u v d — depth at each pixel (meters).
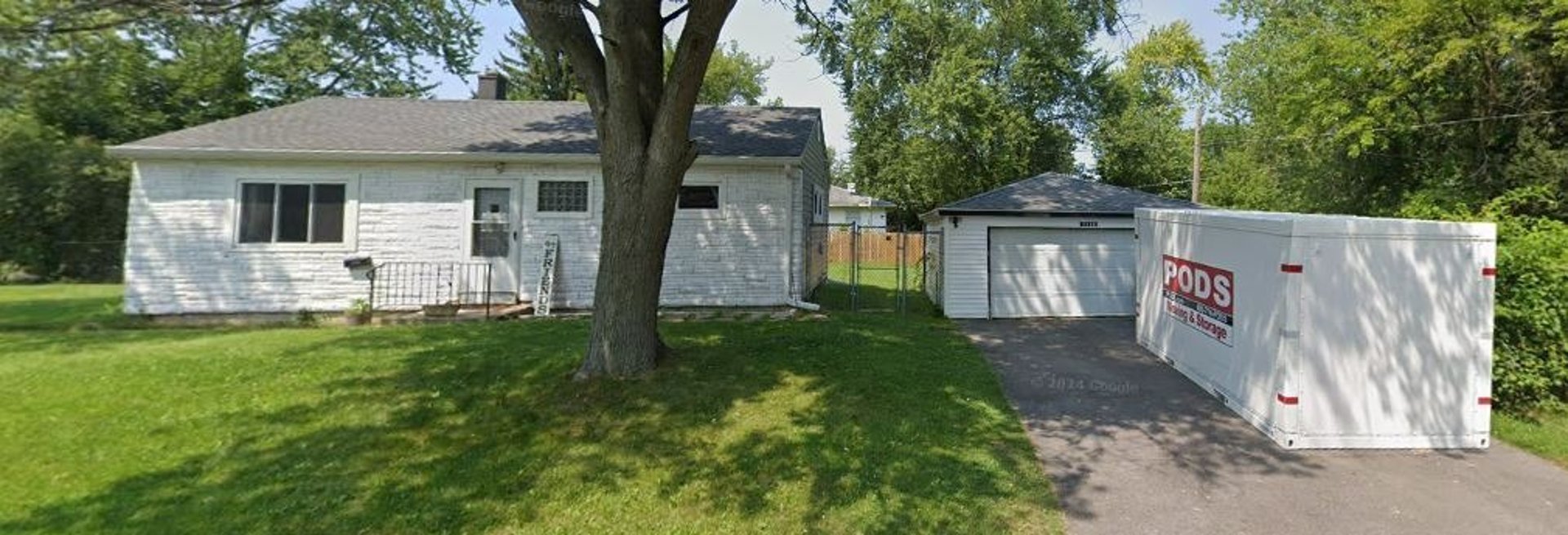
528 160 10.88
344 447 4.82
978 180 26.44
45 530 3.69
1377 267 5.25
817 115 14.18
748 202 11.23
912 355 7.84
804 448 4.86
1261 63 23.20
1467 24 12.32
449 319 10.21
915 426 5.35
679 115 5.91
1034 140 26.41
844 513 3.93
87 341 8.48
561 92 28.16
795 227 11.40
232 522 3.80
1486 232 5.29
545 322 9.72
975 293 11.87
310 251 10.80
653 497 4.12
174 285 10.62
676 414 5.45
